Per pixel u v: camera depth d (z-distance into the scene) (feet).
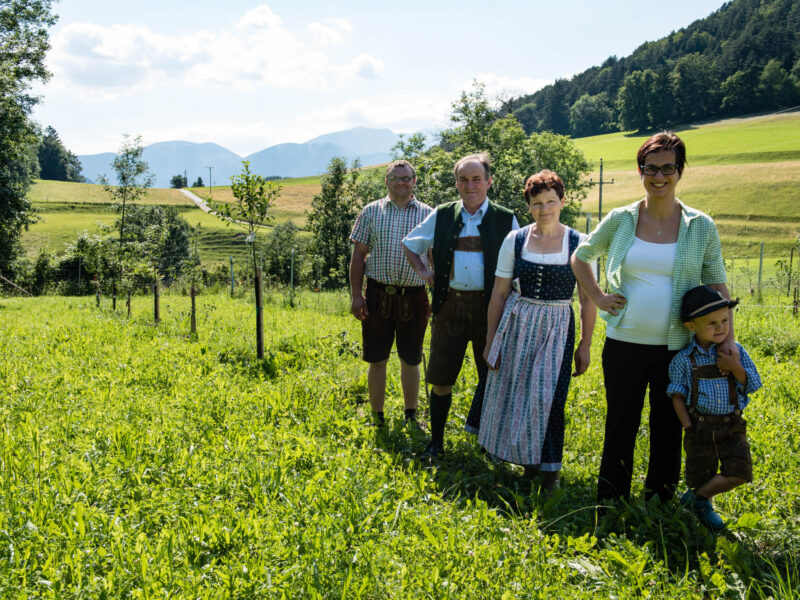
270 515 11.02
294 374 23.15
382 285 18.10
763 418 17.26
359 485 12.25
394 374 23.00
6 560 8.86
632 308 12.22
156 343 29.30
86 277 119.75
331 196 154.10
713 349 11.55
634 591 9.39
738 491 12.81
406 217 17.87
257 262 26.91
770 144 351.05
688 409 11.67
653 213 12.25
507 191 109.40
